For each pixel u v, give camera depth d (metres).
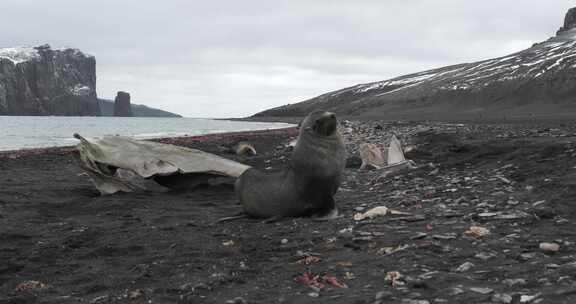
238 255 7.16
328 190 9.56
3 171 19.47
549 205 8.30
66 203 12.28
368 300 4.97
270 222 9.54
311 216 9.75
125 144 14.95
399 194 11.39
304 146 9.43
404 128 44.41
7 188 14.66
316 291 5.39
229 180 15.17
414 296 4.96
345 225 8.57
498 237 6.86
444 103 133.00
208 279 6.05
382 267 5.98
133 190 14.17
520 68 134.88
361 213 9.24
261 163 21.14
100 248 7.81
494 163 13.78
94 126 91.88
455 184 11.76
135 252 7.64
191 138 41.03
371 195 11.98
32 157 25.16
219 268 6.56
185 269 6.57
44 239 8.62
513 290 4.86
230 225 9.47
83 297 5.74
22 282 6.39
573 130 25.38
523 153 14.02
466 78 151.00
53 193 13.91
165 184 14.80
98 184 14.34
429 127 42.75
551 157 12.85
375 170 16.62
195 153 14.96
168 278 6.25
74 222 10.02
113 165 14.33
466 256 6.11
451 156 16.53
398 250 6.52
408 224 8.09
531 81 119.56
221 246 7.76
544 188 9.66
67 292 5.95
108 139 14.97
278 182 9.90
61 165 21.97
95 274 6.58
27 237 8.75
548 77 117.81
